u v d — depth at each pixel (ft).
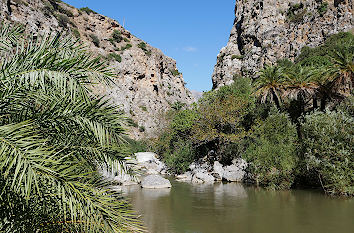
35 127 13.46
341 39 191.11
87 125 15.11
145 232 32.96
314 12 239.71
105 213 13.21
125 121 16.79
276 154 67.26
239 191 63.00
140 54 265.75
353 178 55.11
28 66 14.20
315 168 60.29
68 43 17.48
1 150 10.28
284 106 103.65
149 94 253.85
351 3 217.56
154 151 140.77
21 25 21.03
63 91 14.99
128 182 72.69
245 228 34.81
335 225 35.96
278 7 271.28
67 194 12.14
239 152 90.17
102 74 15.30
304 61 165.78
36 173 10.88
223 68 285.02
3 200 12.19
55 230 14.55
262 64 246.88
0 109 13.47
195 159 103.09
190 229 34.32
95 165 18.39
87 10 256.52
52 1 222.28
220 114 91.66
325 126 59.88
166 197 55.06
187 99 321.73
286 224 36.60
